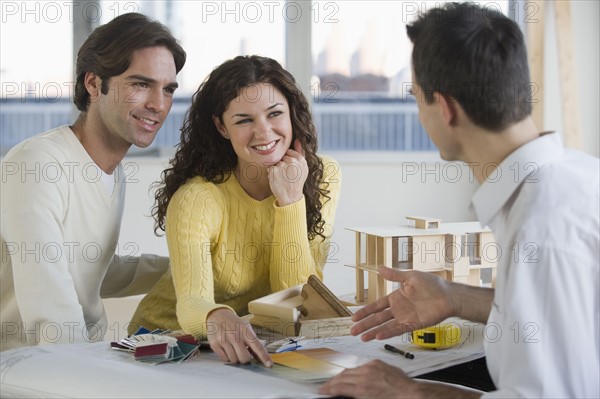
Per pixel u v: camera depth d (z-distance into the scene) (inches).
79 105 71.0
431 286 53.0
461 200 186.5
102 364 49.1
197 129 69.9
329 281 145.2
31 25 179.6
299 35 184.9
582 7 179.2
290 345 54.4
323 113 189.2
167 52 69.5
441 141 46.6
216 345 52.4
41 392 46.0
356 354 53.6
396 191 185.6
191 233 65.7
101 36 68.3
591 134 181.0
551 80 179.8
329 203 78.2
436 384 44.6
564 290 40.1
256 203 71.4
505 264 42.1
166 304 76.5
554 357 40.6
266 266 73.2
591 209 40.9
